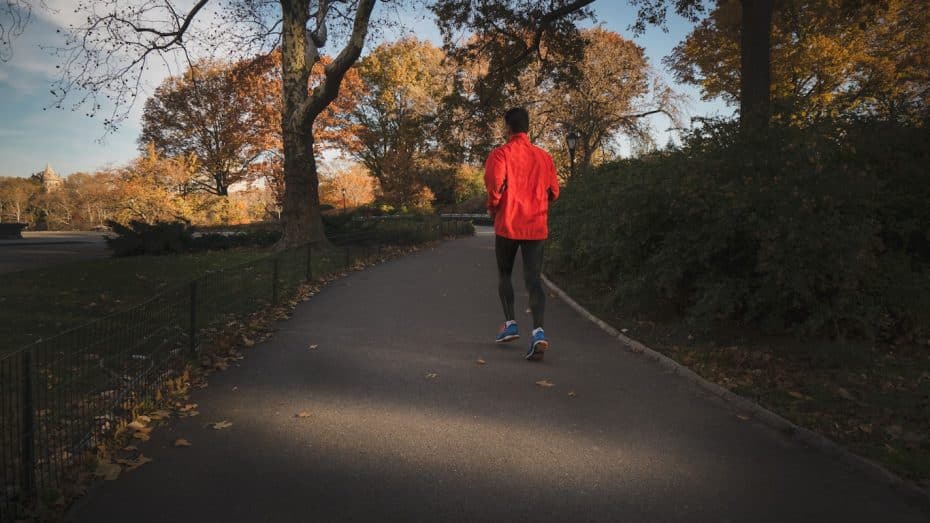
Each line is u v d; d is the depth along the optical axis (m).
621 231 7.59
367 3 15.40
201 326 6.54
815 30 22.09
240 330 6.59
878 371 4.96
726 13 20.78
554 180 5.55
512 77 19.70
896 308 5.75
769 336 6.25
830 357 5.27
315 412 4.05
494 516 2.62
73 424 3.43
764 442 3.54
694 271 6.69
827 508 2.72
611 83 35.28
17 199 83.44
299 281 10.53
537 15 17.45
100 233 47.16
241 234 20.08
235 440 3.54
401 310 8.17
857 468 3.15
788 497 2.83
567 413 4.04
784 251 5.44
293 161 16.75
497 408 4.14
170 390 4.52
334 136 43.84
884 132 6.61
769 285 5.74
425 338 6.42
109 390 3.75
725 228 5.96
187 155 44.22
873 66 22.34
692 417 3.98
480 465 3.18
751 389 4.48
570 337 6.57
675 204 6.46
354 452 3.35
